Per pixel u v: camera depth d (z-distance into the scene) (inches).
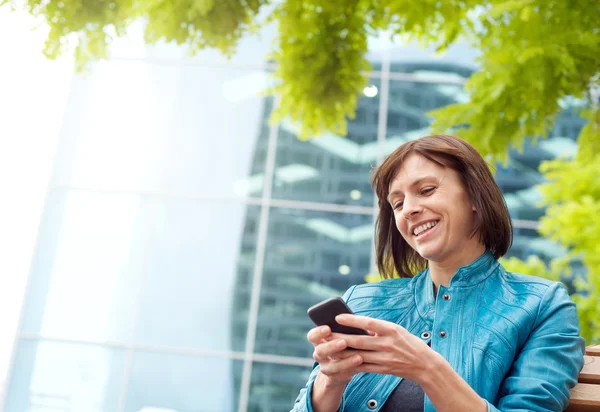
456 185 47.9
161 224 355.9
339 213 356.8
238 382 332.5
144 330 341.1
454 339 44.9
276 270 348.2
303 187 359.9
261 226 354.6
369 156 365.1
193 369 335.3
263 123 368.8
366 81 146.0
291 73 144.7
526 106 123.2
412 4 133.1
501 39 126.8
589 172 217.5
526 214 351.6
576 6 118.0
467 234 47.9
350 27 143.4
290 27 142.9
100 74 371.9
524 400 41.5
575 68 118.3
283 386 330.6
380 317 49.3
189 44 140.5
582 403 43.4
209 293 345.7
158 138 366.3
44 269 348.5
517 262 214.2
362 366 41.0
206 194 359.9
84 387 334.3
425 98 375.2
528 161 359.6
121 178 361.4
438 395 39.8
